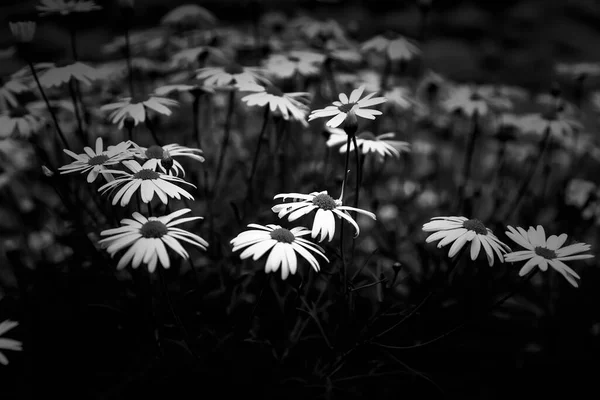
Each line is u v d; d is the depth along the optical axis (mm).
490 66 1245
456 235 355
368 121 546
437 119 741
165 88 461
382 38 562
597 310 472
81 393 393
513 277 482
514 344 467
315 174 509
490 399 437
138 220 338
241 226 440
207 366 396
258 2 603
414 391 428
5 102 492
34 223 533
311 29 655
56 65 454
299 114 428
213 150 605
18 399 389
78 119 468
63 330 412
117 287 424
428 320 445
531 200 616
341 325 399
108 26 1191
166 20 611
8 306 420
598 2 1926
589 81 995
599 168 707
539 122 554
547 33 1675
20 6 1178
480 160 759
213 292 438
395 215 584
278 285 459
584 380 453
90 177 354
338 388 391
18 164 578
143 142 587
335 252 413
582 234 531
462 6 1879
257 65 604
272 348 416
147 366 392
